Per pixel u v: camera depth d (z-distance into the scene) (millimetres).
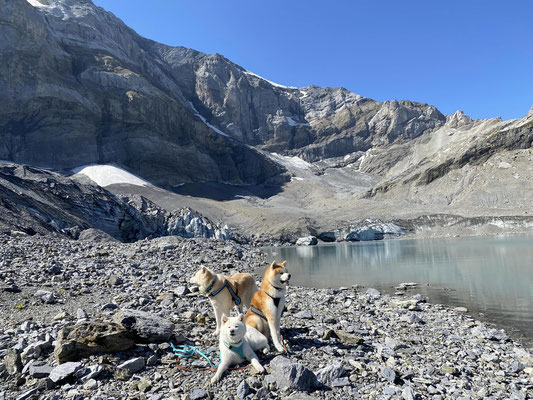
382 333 9297
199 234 88938
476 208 118000
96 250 21938
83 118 141500
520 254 34562
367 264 32156
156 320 6910
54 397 4652
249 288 8406
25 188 50844
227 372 5602
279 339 6684
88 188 68188
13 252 16891
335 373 5641
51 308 9062
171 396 4840
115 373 5348
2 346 6246
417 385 5750
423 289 17969
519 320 11406
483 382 6266
